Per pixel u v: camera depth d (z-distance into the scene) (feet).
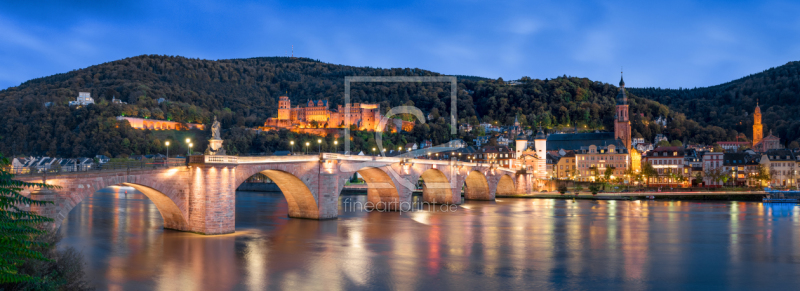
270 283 170.60
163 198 253.03
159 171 237.86
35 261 120.67
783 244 253.24
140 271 183.11
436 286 170.30
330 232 281.54
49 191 189.98
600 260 213.05
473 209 444.14
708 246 247.50
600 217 377.91
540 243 254.47
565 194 613.93
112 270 184.03
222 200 255.29
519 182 630.33
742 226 323.16
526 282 176.45
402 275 184.34
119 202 465.88
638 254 226.38
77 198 202.39
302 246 237.25
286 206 451.94
